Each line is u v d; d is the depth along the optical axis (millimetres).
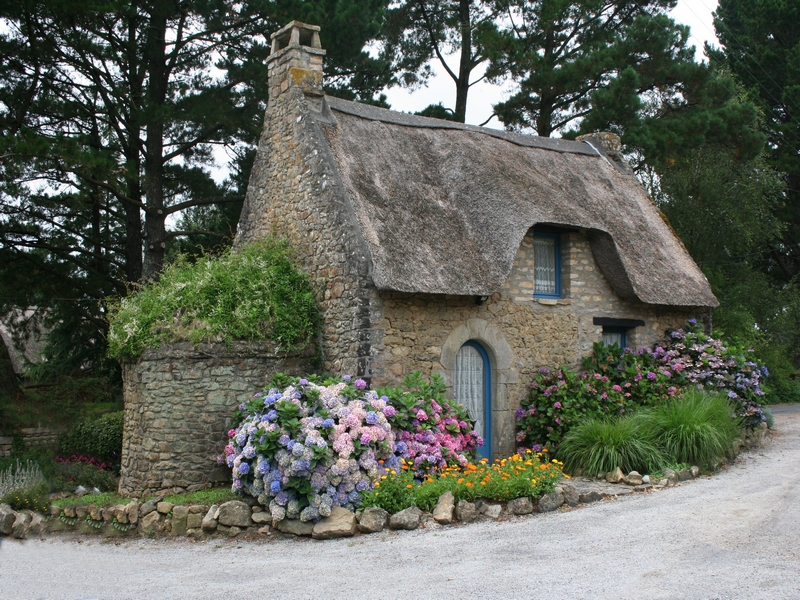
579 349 11758
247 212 12328
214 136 17031
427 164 11281
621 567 5684
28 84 15289
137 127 15359
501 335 10812
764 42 27391
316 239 10484
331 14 16250
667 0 20312
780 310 22844
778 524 6652
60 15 14039
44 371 17641
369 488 7664
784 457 10195
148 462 9289
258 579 5949
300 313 10141
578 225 11000
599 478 9062
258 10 15812
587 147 14422
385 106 18281
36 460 12258
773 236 23828
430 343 10008
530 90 19734
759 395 12047
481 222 10469
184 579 6109
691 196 20641
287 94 11391
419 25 21547
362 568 6051
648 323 12844
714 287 20484
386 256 9297
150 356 9414
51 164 13320
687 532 6547
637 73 17984
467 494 7633
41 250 16219
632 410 10742
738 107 19281
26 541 8078
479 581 5531
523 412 10852
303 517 7320
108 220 18734
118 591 5906
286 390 8141
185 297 9844
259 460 7590
